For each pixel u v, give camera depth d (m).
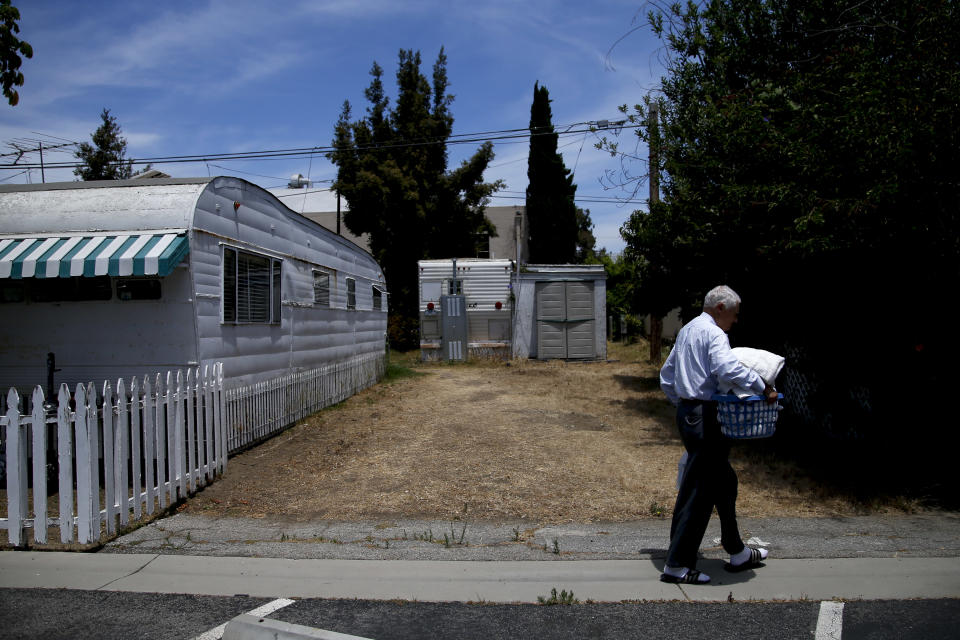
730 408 4.03
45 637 3.46
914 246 5.98
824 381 7.55
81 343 7.32
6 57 6.72
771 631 3.53
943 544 4.95
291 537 5.13
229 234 7.98
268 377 9.05
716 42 9.32
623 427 9.60
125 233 7.07
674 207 9.60
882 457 6.96
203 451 6.50
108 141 28.11
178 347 7.16
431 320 19.72
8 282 7.43
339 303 12.39
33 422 4.77
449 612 3.78
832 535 5.16
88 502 4.79
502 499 6.11
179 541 5.01
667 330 27.81
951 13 6.08
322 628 3.57
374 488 6.48
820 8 8.28
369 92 27.80
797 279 7.45
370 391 13.76
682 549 4.15
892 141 5.71
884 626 3.59
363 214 26.66
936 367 6.54
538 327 19.88
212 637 3.47
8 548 4.78
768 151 7.25
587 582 4.23
